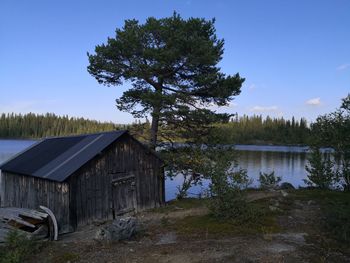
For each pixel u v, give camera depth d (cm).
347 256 910
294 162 5506
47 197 1589
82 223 1520
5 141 11775
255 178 3578
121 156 1730
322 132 1803
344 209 1176
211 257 927
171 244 1069
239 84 2039
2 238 1152
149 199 1861
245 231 1145
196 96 2123
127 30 2014
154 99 1894
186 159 1988
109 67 2005
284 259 892
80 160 1566
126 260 948
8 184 1883
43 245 1155
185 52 1942
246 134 12938
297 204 1507
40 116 13750
